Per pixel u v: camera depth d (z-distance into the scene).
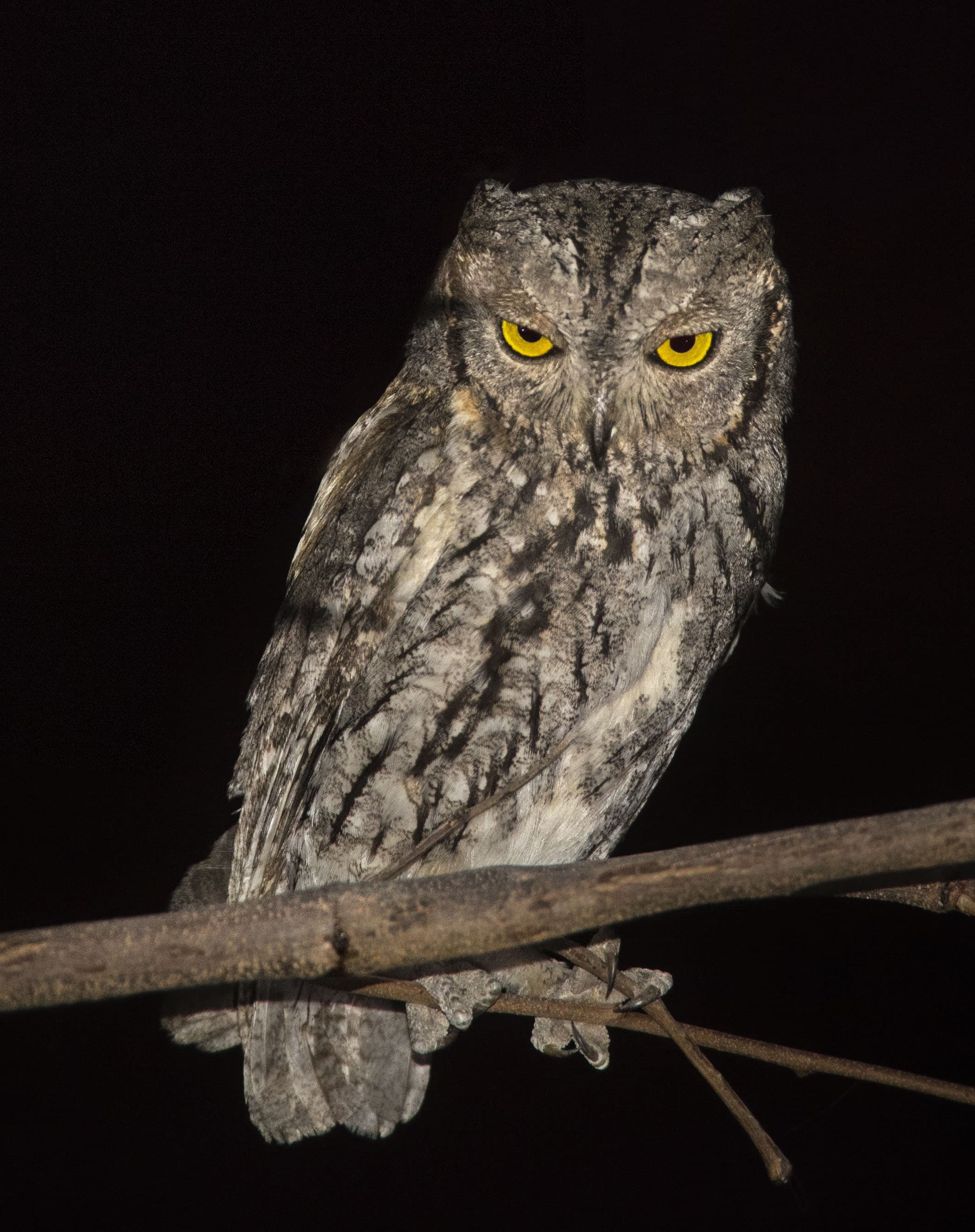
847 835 4.36
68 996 4.35
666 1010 4.40
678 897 4.36
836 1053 4.58
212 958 4.36
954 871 4.40
